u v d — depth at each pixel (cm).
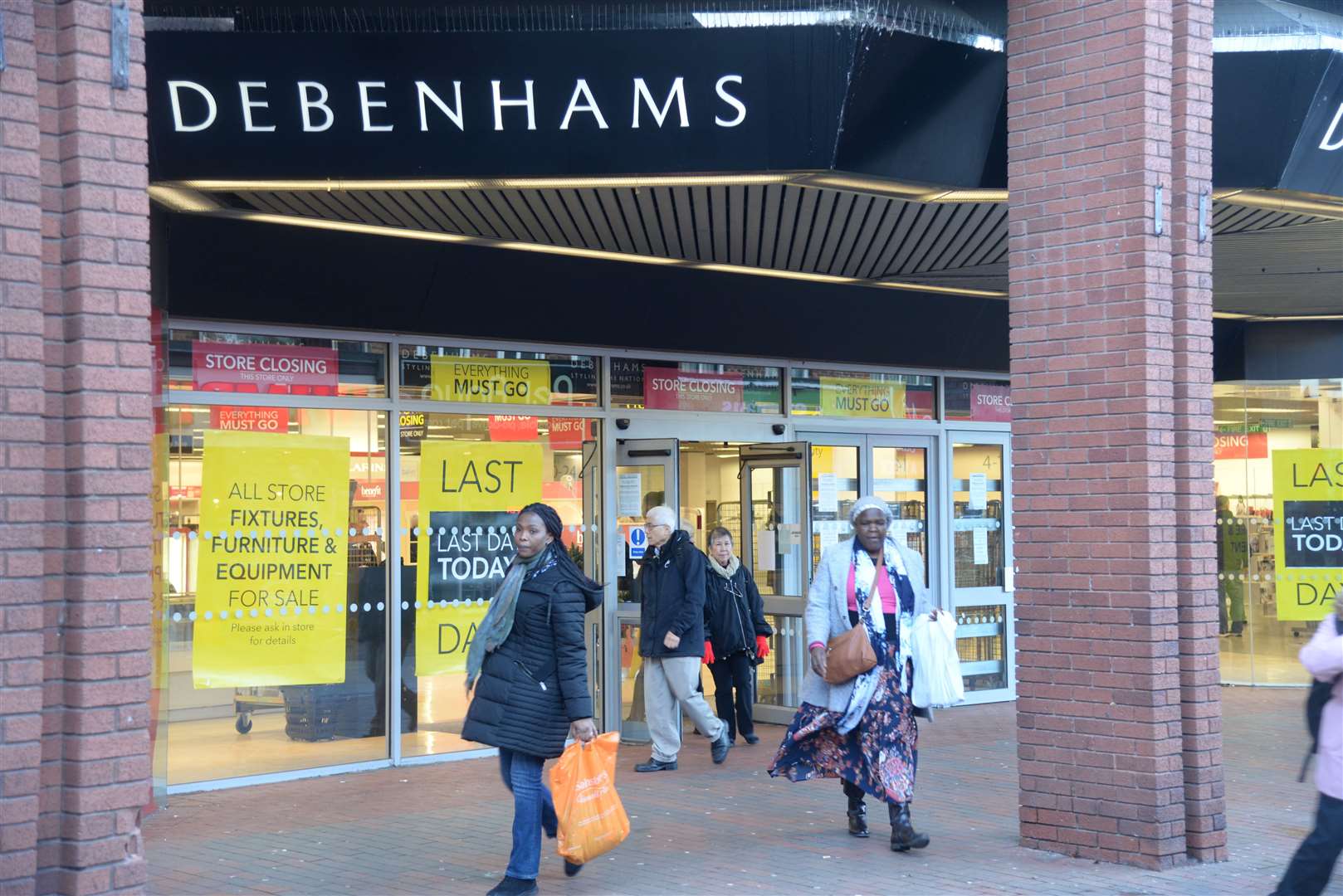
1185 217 718
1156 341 705
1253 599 1490
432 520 1017
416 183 795
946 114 799
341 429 973
